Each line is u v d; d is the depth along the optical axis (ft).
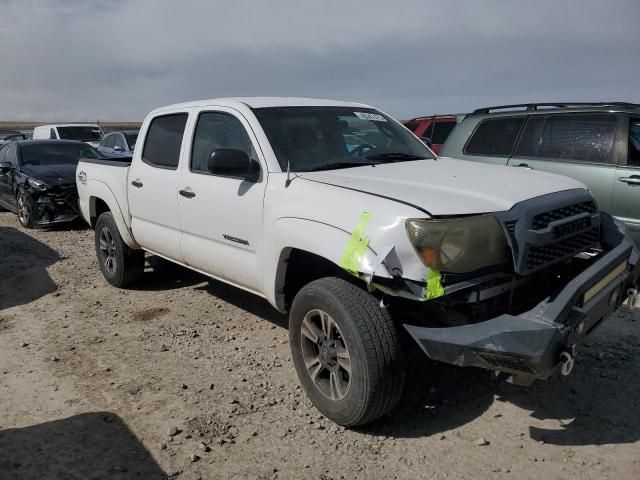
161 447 10.75
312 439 10.91
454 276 9.80
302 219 11.50
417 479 9.71
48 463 10.35
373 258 9.86
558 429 11.06
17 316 18.16
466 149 22.99
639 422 11.21
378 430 11.16
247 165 12.84
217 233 14.46
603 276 10.88
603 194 18.53
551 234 10.43
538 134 20.72
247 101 14.74
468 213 10.03
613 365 13.53
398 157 14.60
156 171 16.83
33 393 12.94
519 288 10.98
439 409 11.87
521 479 9.62
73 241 29.96
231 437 11.05
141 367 14.15
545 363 9.08
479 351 9.23
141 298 19.54
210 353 14.90
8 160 38.04
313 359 11.74
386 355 10.10
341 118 15.10
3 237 31.63
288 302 13.26
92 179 20.66
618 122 18.75
